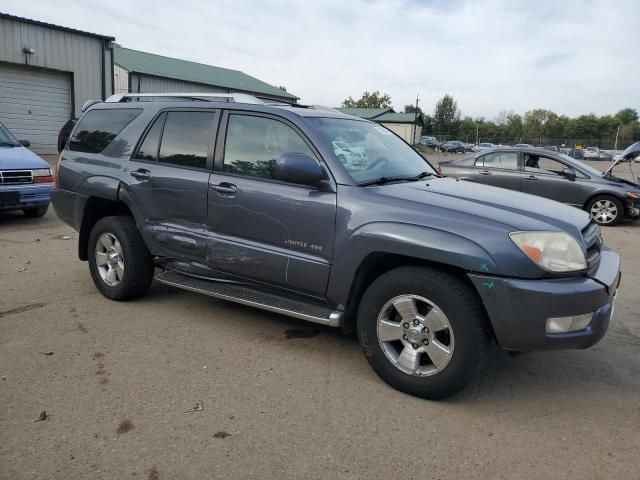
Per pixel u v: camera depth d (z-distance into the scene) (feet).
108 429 9.71
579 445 9.76
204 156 14.32
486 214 10.74
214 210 13.83
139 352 12.98
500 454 9.40
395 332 11.30
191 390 11.22
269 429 9.89
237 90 122.83
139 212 15.44
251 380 11.76
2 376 11.58
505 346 10.36
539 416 10.72
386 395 11.30
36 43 64.44
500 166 38.06
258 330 14.64
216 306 16.42
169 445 9.30
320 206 12.03
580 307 10.10
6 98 64.03
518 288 9.95
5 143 30.09
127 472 8.57
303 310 12.47
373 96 323.37
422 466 8.99
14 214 32.12
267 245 13.01
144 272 16.14
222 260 13.80
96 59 71.15
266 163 13.23
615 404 11.29
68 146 17.87
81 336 13.84
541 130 313.12
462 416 10.61
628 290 19.85
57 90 68.54
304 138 12.76
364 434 9.85
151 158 15.46
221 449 9.24
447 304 10.50
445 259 10.39
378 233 11.11
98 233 16.51
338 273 11.82
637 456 9.47
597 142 169.78
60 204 17.61
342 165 12.27
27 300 16.49
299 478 8.58
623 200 34.88
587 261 10.69
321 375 12.11
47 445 9.19
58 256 22.15
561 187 36.14
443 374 10.73
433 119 317.42
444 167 39.73
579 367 13.03
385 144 14.90
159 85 106.01
